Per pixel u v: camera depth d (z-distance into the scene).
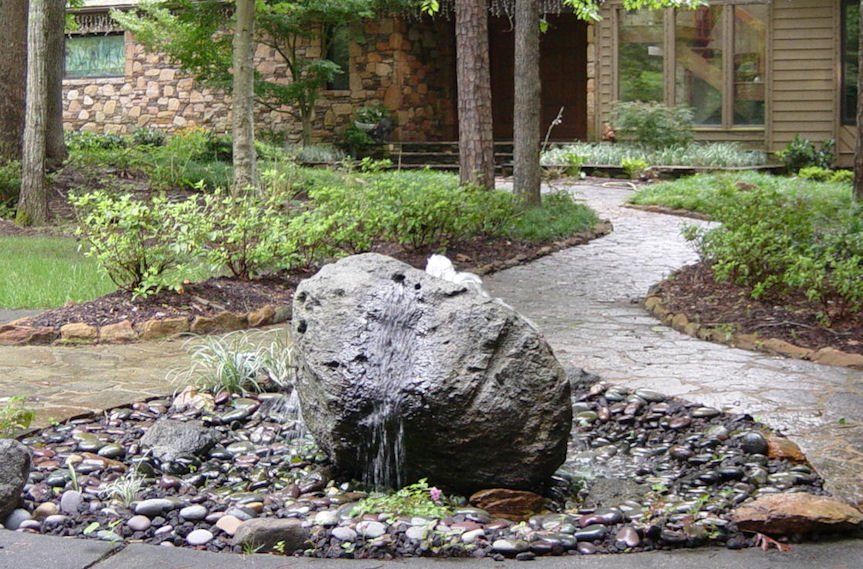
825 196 16.14
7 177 16.12
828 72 23.42
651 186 19.64
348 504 4.74
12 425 5.54
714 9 24.03
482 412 4.76
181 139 20.95
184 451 5.45
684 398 6.58
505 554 4.18
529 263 12.55
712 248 10.42
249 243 10.16
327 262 11.09
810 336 8.07
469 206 12.62
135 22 24.23
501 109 28.91
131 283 9.19
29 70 15.05
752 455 5.44
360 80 26.38
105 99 28.50
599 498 5.00
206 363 7.11
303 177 17.48
